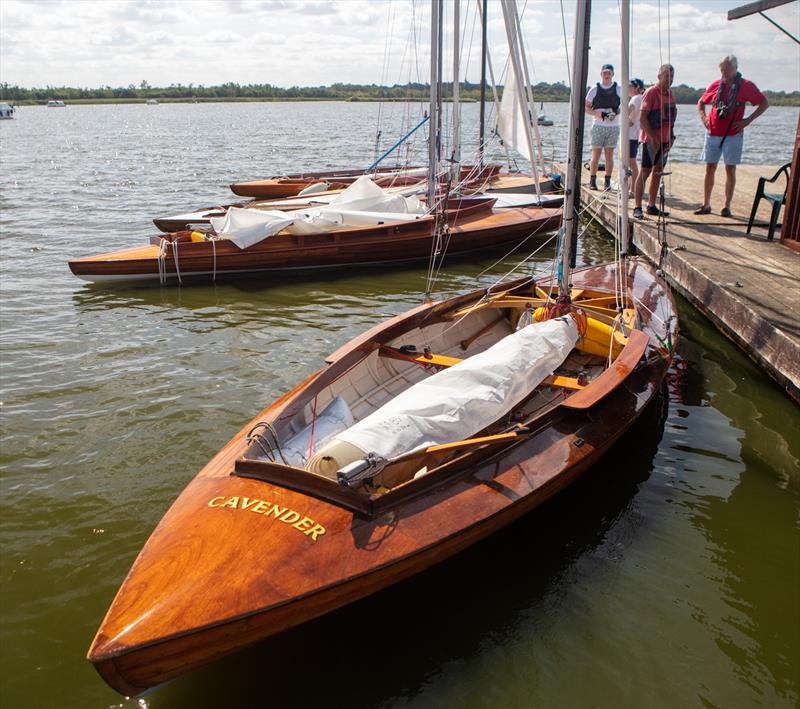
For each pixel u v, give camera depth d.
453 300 6.36
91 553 4.39
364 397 5.29
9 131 61.56
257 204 13.12
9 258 11.79
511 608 3.96
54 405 6.33
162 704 3.38
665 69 10.15
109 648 2.84
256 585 3.15
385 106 101.75
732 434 5.80
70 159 31.27
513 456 4.22
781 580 4.18
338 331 8.31
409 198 12.11
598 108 13.28
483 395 4.54
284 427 4.39
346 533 3.47
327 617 3.86
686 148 31.17
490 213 12.78
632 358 5.27
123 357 7.46
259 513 3.55
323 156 31.80
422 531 3.55
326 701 3.39
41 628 3.81
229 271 10.59
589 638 3.75
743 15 7.24
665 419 6.04
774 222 9.09
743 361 7.15
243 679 3.52
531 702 3.38
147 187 20.94
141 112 136.50
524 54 8.83
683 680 3.49
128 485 5.10
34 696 3.40
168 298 9.66
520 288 6.95
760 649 3.68
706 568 4.29
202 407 6.27
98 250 12.41
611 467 5.33
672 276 8.93
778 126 60.06
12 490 5.04
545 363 5.13
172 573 3.20
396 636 3.77
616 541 4.52
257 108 176.38
